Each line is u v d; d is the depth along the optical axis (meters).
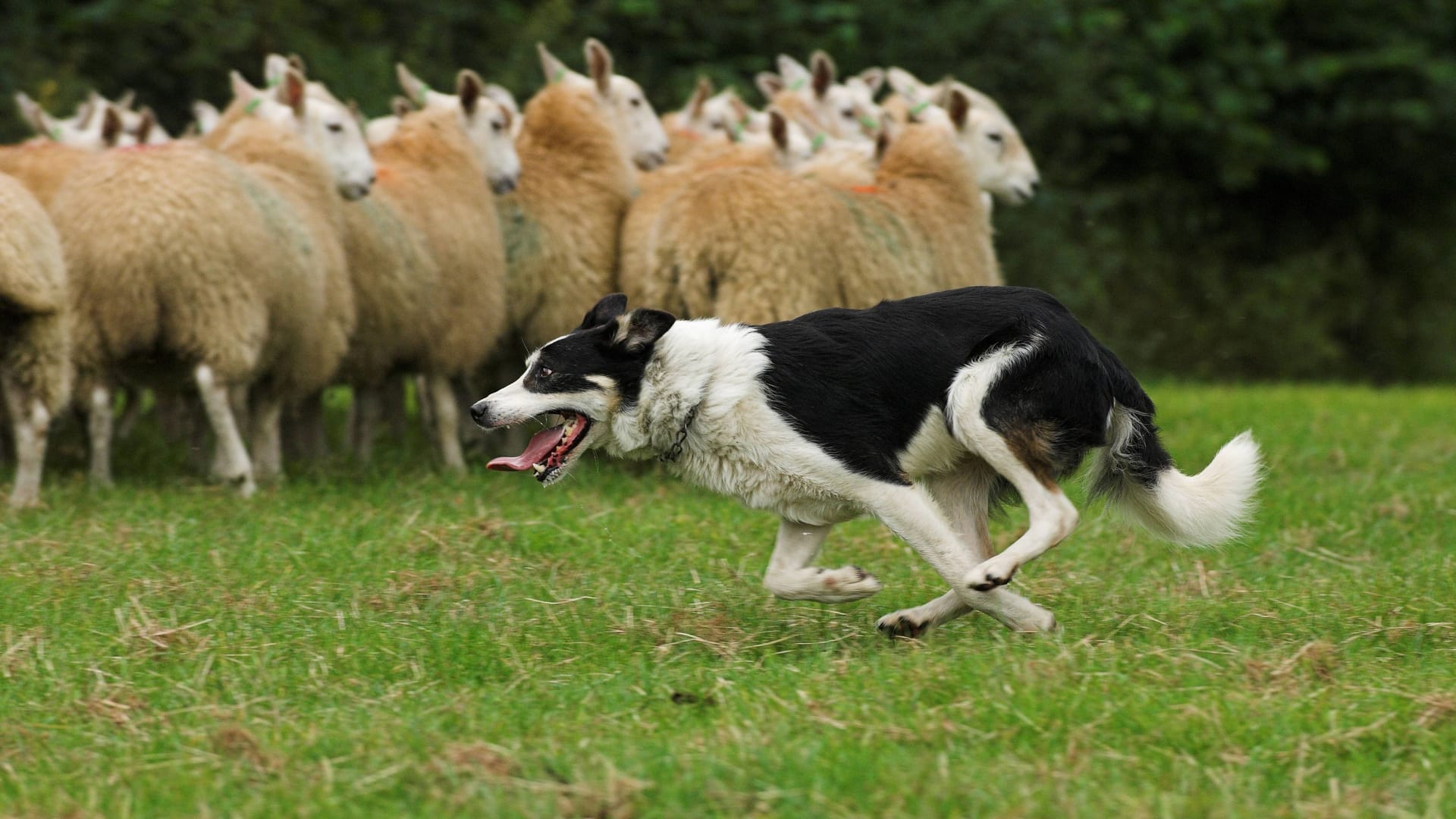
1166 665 7.12
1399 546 10.71
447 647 7.65
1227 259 36.22
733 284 12.88
